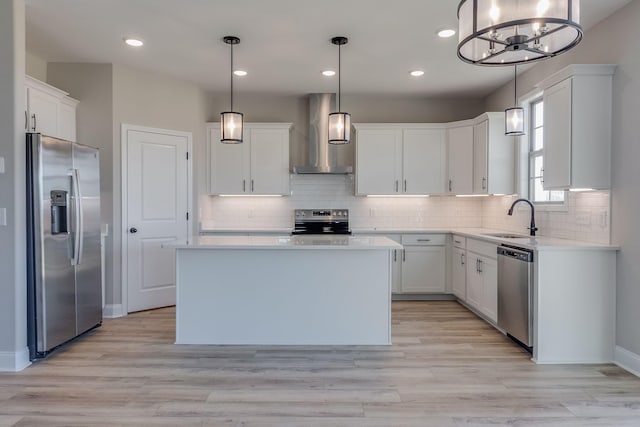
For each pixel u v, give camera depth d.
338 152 5.71
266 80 4.93
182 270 3.53
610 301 3.15
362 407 2.43
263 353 3.32
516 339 3.48
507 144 4.80
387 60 4.25
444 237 5.20
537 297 3.16
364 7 3.13
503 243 3.71
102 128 4.34
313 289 3.53
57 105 3.92
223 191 5.46
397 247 3.27
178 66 4.45
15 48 2.95
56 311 3.21
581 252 3.15
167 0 3.03
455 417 2.33
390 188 5.48
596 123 3.15
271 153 5.46
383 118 5.75
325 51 4.01
